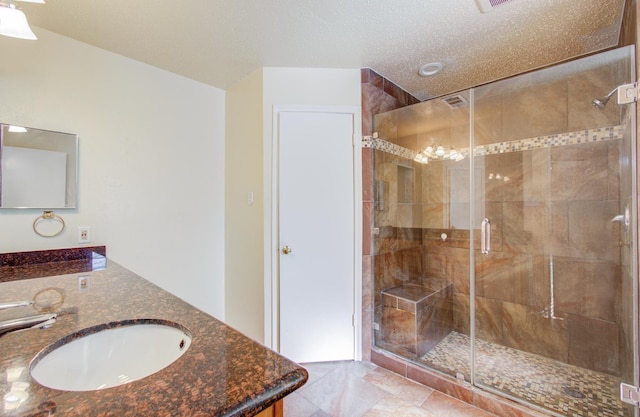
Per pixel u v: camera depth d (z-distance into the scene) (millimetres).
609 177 1858
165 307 993
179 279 2371
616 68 1593
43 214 1769
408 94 2711
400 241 2561
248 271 2371
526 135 2211
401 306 2287
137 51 2006
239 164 2475
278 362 634
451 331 2545
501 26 1727
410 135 2635
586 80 1896
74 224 1877
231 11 1588
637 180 1347
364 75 2258
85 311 954
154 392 522
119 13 1603
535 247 2199
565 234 2074
